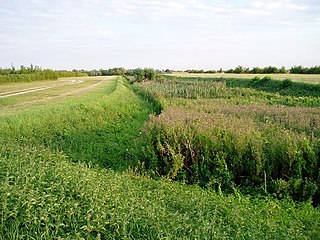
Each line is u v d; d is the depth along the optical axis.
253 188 7.50
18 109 18.17
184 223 4.38
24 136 11.66
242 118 12.02
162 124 9.56
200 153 8.49
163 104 19.44
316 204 7.02
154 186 6.97
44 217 4.24
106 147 11.58
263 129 9.85
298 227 5.07
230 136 8.58
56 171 5.99
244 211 5.47
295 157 7.45
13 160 6.89
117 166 9.50
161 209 4.98
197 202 5.55
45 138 12.03
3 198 4.47
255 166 7.74
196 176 8.10
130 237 4.26
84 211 4.63
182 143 8.68
